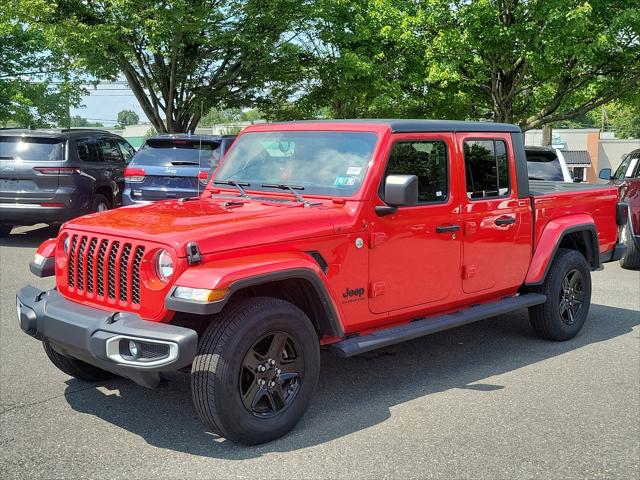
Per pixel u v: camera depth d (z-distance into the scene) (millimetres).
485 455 4055
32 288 4703
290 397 4266
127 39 18391
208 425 4074
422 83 20484
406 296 5000
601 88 19656
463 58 18328
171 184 10586
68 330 4109
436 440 4254
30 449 4074
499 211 5676
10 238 12695
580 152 60844
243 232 4098
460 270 5387
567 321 6496
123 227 4234
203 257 3902
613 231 7078
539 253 6113
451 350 6195
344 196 4711
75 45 18047
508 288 5891
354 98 21453
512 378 5438
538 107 22484
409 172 4977
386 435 4316
